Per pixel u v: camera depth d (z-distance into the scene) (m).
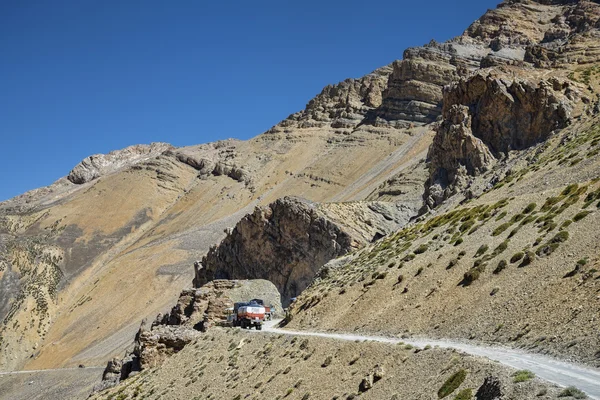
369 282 57.72
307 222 121.44
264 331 61.25
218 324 76.12
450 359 30.66
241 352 56.47
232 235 146.62
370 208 126.81
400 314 46.97
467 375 27.47
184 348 69.69
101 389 78.75
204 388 52.81
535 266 40.19
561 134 82.00
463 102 107.44
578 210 45.38
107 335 194.50
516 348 31.38
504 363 26.81
